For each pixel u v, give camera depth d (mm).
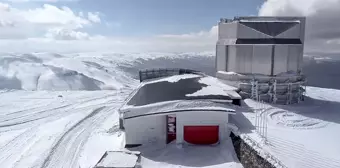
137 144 20938
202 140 20406
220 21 31844
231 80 29125
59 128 29203
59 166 20375
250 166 16484
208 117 20172
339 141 17984
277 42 27516
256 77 28031
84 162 20578
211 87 25703
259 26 28266
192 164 17734
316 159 15305
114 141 24141
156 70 37969
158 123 20688
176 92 23688
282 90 28062
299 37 28641
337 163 14812
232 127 20141
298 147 16906
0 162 21203
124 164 16828
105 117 33219
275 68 27594
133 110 20656
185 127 20344
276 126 21094
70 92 49281
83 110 36625
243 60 28344
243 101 27203
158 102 21438
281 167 14219
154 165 17891
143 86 27266
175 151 19500
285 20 30047
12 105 38938
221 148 19328
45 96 45188
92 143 24328
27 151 23203
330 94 35469
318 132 19844
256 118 22797
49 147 23953
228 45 29562
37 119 32688
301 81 28781
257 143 17297
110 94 47375
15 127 29828
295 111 25422
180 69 38188
